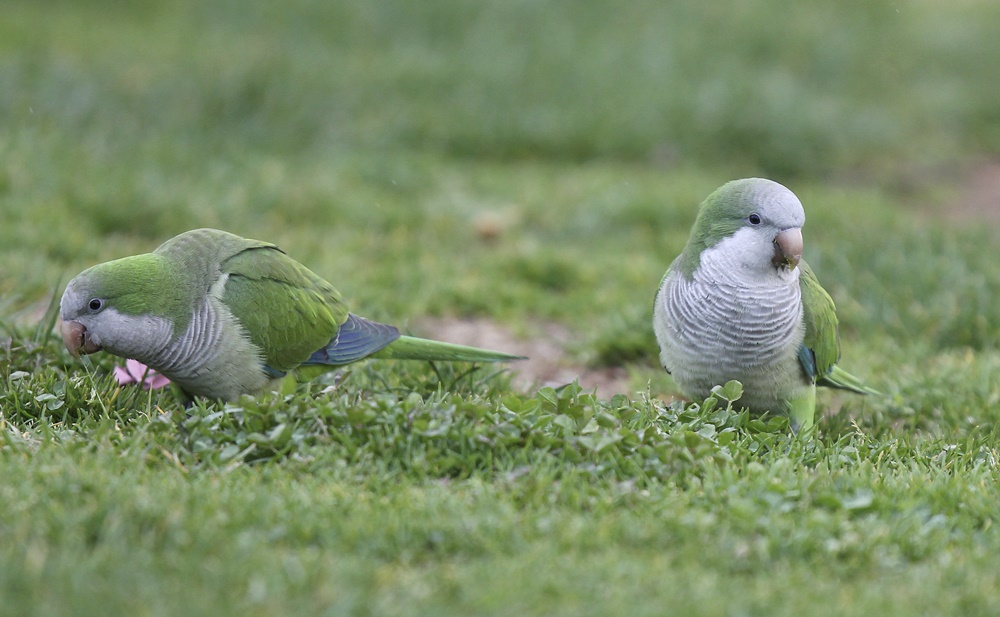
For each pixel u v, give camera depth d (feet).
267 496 21.93
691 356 30.12
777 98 72.49
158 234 48.26
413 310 43.04
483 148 65.98
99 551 19.57
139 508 20.90
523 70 73.67
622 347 40.40
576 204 57.21
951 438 29.58
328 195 53.62
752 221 28.99
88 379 28.14
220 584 18.67
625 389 38.24
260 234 48.73
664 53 78.79
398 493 22.74
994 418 31.81
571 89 71.97
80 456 23.66
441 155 64.54
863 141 72.13
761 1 92.22
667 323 30.66
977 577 20.34
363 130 64.69
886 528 21.93
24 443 24.59
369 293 42.68
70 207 47.88
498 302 45.34
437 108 68.44
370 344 30.58
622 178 61.31
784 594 19.53
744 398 30.53
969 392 33.71
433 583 19.29
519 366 40.16
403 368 33.35
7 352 29.73
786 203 28.81
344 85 68.90
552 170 63.93
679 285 30.30
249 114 64.23
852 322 42.45
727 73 76.43
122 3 83.76
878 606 19.15
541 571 19.65
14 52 67.15
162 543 20.21
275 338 29.01
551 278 48.65
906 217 55.47
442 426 24.80
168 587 18.48
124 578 18.65
